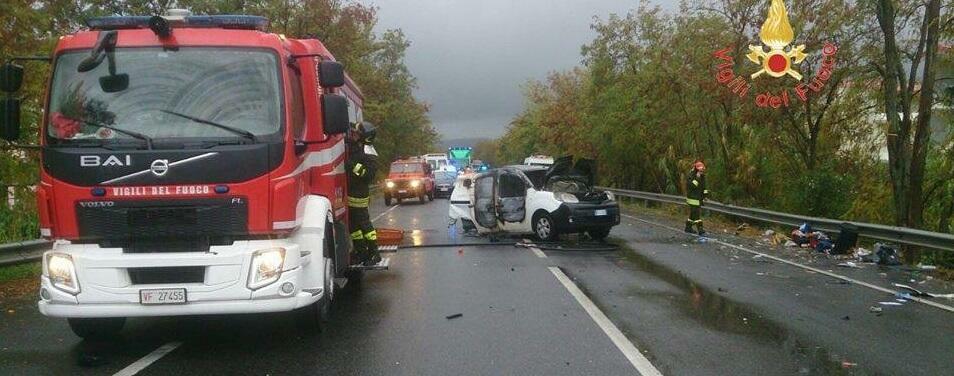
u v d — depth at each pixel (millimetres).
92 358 6422
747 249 15008
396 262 12984
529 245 15359
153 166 6242
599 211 15758
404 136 55156
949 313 8586
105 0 21078
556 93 56938
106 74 6531
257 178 6355
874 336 7418
